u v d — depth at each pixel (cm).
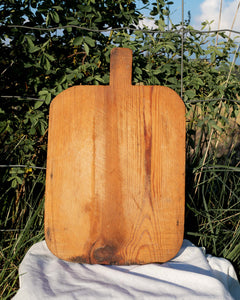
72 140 107
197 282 91
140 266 101
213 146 147
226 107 127
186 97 126
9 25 117
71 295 85
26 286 89
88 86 108
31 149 130
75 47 135
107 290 87
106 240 106
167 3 138
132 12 133
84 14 124
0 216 136
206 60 141
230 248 124
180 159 107
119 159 106
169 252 106
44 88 125
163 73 134
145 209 106
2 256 122
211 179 135
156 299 84
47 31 129
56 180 107
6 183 137
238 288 109
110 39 137
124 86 108
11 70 130
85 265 104
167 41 131
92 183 106
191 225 134
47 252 111
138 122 107
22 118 133
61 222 106
